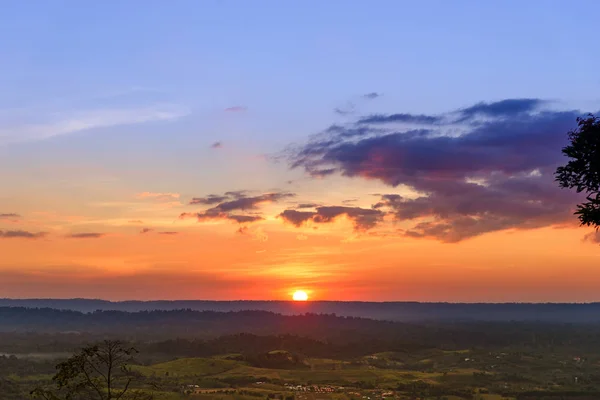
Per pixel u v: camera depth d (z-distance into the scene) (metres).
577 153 31.94
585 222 32.00
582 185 32.50
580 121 32.31
